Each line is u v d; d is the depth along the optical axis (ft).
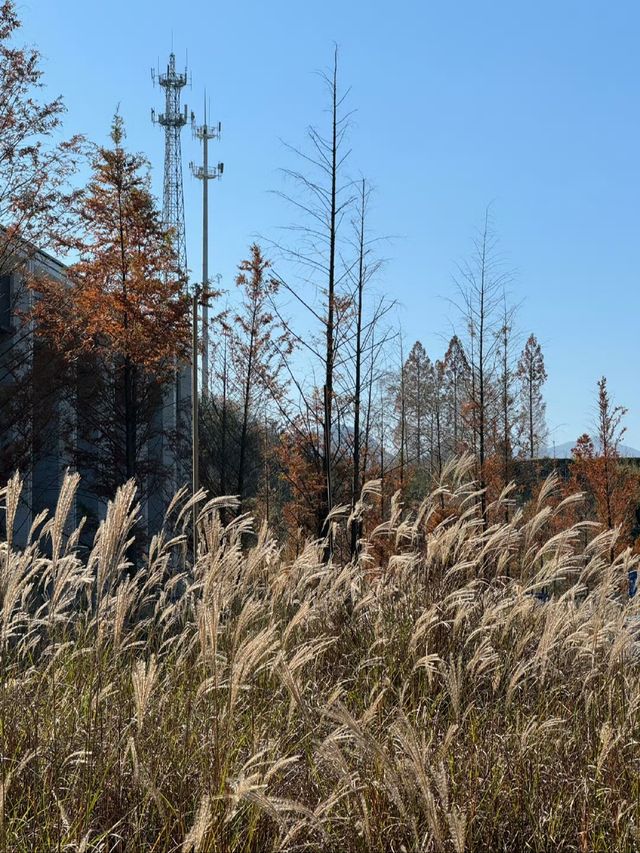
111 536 17.51
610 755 15.74
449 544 24.70
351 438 65.26
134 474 83.25
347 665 21.94
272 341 86.99
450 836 12.34
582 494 24.58
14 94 63.36
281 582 20.86
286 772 14.67
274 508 102.01
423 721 16.94
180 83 170.40
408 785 11.70
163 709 16.52
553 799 15.01
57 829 13.00
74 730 15.83
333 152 56.34
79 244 75.00
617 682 19.54
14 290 83.51
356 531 47.19
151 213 77.66
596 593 22.47
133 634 20.02
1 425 69.46
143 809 13.65
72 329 76.23
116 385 86.94
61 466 86.07
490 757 15.58
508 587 24.86
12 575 16.79
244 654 13.47
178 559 24.52
